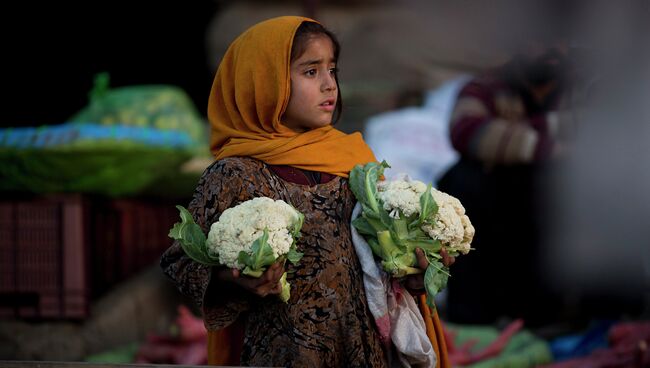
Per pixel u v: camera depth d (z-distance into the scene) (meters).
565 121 13.20
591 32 13.12
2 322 12.26
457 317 13.55
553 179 13.24
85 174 12.52
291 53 7.27
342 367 6.98
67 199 12.36
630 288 13.48
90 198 12.66
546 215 13.29
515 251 13.39
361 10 17.47
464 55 16.56
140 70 16.34
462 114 13.34
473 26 15.55
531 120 13.25
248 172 7.07
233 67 7.47
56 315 12.29
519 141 13.02
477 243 13.45
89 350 12.30
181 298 13.45
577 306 13.66
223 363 7.47
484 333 12.38
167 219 14.00
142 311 12.93
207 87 16.81
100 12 15.35
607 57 13.10
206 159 13.77
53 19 14.88
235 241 6.46
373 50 17.05
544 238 13.34
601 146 13.18
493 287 13.46
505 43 13.62
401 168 15.45
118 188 12.96
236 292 6.89
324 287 6.95
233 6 17.03
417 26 16.98
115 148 12.36
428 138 15.67
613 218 13.30
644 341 11.98
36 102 14.86
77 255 12.33
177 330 11.64
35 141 12.30
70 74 15.08
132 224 13.47
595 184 13.23
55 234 12.34
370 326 7.07
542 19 13.16
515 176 13.26
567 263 13.38
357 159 7.45
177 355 11.37
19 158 12.26
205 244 6.66
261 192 7.04
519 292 13.48
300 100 7.29
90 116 12.85
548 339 13.34
